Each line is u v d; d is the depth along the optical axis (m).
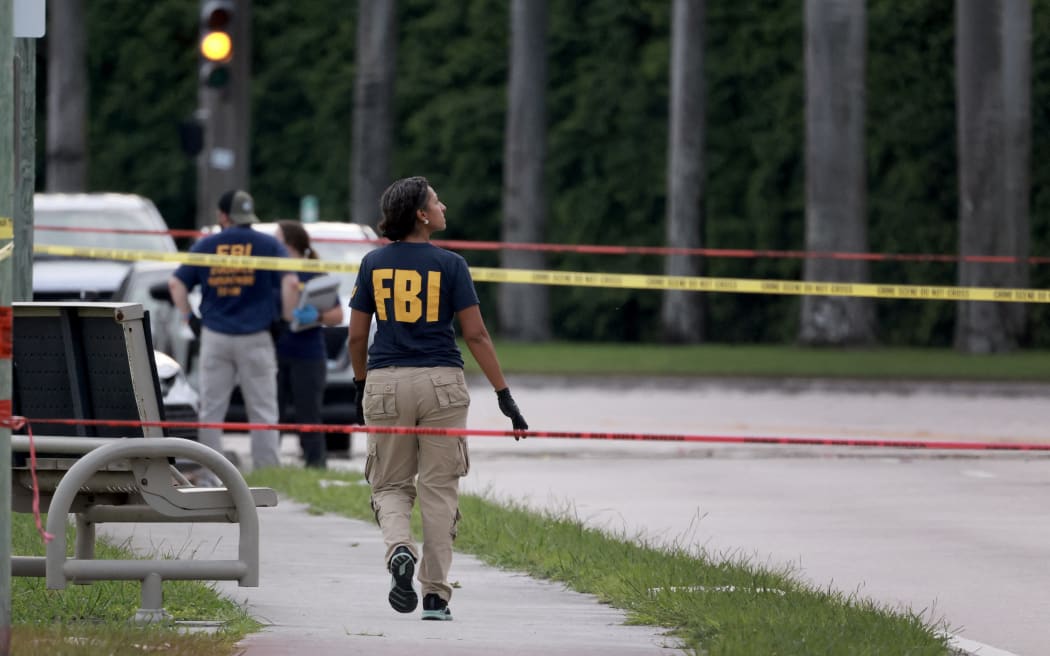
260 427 31.23
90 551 33.19
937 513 51.47
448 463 32.25
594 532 44.00
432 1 166.88
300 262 57.88
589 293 161.25
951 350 131.62
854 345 127.75
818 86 127.06
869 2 148.88
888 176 149.50
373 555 41.62
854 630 30.47
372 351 32.50
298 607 33.88
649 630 31.78
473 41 165.62
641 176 160.25
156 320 70.38
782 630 29.80
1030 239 141.12
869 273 138.25
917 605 36.56
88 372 31.27
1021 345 127.94
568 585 37.66
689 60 148.50
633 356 119.62
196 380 69.88
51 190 168.00
